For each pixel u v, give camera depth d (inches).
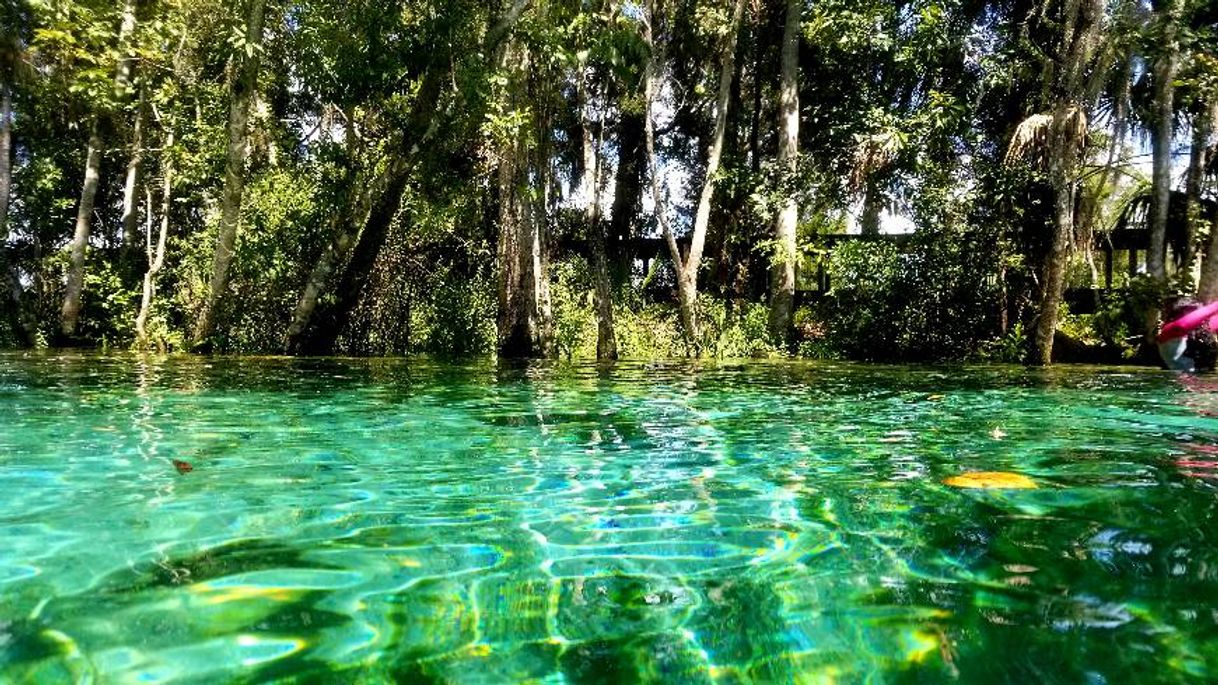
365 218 485.1
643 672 44.3
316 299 446.3
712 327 551.2
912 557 66.0
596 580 60.0
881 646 47.9
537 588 58.1
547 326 483.2
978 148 548.7
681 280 545.0
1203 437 135.4
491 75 399.9
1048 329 466.0
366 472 102.3
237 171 424.8
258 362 354.3
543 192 479.8
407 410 171.6
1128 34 441.4
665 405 188.7
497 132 403.5
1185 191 524.7
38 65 542.6
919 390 237.8
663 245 684.7
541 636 49.2
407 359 414.3
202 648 47.0
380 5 394.3
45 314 563.5
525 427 146.4
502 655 46.3
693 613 53.2
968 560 64.8
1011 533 72.8
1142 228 556.4
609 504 85.1
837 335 540.1
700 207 551.5
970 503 85.3
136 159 539.5
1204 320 234.5
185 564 63.1
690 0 575.5
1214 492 89.9
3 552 65.5
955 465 108.7
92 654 45.9
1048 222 490.0
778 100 597.9
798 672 44.1
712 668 44.5
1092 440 131.7
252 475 99.3
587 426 148.6
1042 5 502.6
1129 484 94.7
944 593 56.9
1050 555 66.1
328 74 420.5
